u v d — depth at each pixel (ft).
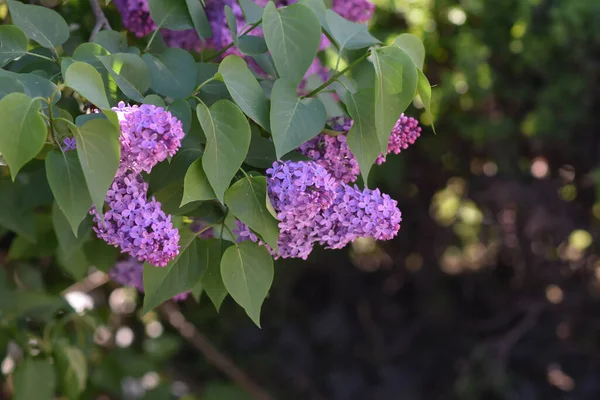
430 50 9.42
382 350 11.63
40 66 5.41
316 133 5.02
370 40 5.27
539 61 9.37
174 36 5.92
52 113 4.67
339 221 5.03
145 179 5.10
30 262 7.11
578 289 10.91
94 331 7.18
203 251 5.18
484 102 9.71
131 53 5.27
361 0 6.34
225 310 11.34
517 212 10.57
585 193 10.21
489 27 9.46
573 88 9.37
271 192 4.93
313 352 11.73
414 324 11.66
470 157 10.38
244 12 5.51
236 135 4.89
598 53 9.27
